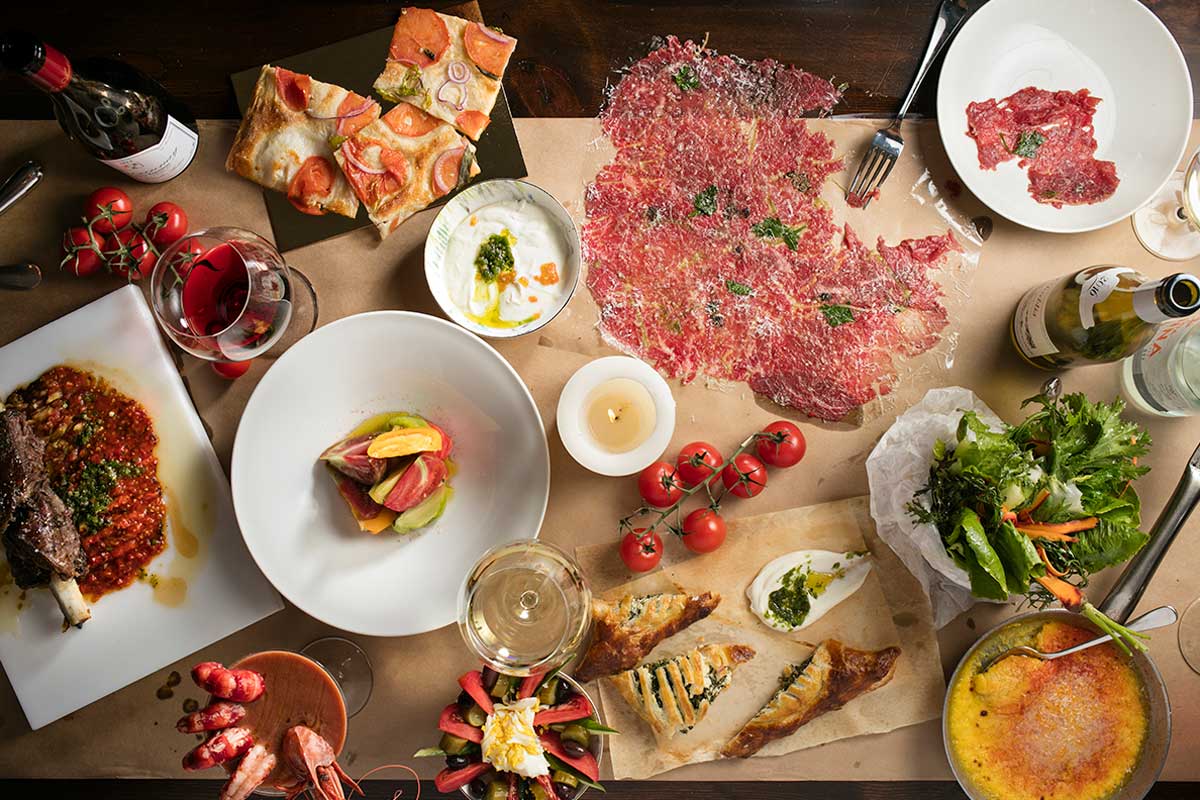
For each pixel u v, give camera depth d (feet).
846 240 5.27
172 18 5.20
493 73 5.15
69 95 4.38
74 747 5.17
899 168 5.27
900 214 5.28
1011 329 5.24
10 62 3.98
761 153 5.28
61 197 5.18
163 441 5.12
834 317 5.26
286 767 4.31
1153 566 4.98
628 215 5.27
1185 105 5.04
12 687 5.13
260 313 4.56
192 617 5.10
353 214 5.16
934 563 4.92
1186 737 5.26
